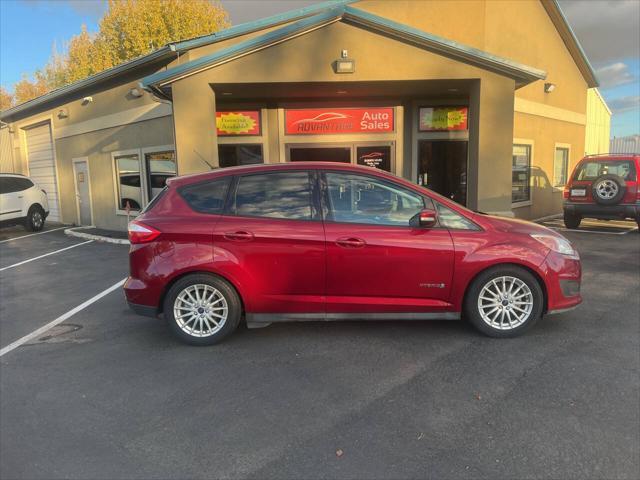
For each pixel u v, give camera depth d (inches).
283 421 130.3
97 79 546.0
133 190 548.7
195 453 117.0
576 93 688.4
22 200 591.8
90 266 364.5
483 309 185.0
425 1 464.8
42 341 199.8
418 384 149.3
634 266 317.4
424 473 107.4
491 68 366.0
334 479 106.2
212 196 187.5
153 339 197.3
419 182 481.7
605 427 123.4
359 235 179.0
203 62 348.5
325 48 358.3
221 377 158.4
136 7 1069.8
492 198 382.6
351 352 175.6
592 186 478.3
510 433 121.7
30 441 124.2
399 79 363.6
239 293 184.2
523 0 534.6
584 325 200.1
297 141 474.6
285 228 180.4
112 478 108.5
